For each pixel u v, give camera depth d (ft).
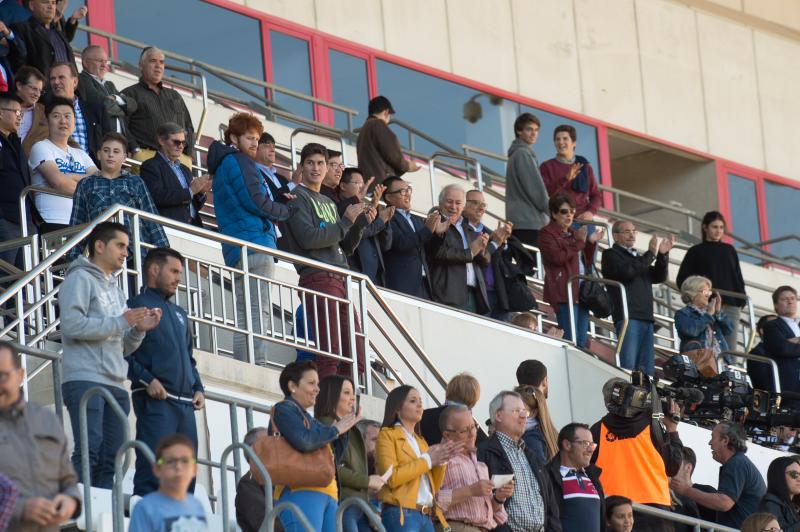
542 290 146.92
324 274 104.63
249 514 80.02
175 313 82.69
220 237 98.37
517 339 124.36
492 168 189.06
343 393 81.71
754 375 140.05
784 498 105.81
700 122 210.79
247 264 100.22
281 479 76.79
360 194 118.11
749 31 219.20
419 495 82.79
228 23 169.17
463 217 125.80
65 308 79.00
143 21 160.97
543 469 89.30
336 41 178.60
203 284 111.24
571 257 129.90
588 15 203.10
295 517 76.74
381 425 86.63
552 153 195.52
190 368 82.53
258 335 100.01
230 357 102.94
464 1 191.62
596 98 201.16
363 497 80.33
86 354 79.30
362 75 180.45
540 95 195.93
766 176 215.51
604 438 97.50
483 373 121.90
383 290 117.70
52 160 104.32
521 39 195.93
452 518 84.84
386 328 117.70
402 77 183.73
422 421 89.61
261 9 172.35
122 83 145.07
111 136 95.91
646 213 206.18
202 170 136.05
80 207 94.89
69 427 88.79
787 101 220.43
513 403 89.04
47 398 90.43
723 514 107.65
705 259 148.15
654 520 96.58
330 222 107.96
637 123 204.54
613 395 97.60
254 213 103.96
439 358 119.96
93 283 80.02
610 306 129.70
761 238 212.64
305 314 102.27
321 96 175.52
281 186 108.88
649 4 209.36
